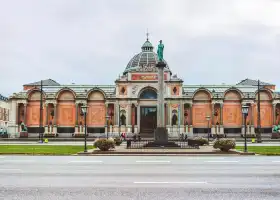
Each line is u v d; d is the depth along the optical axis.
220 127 82.25
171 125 81.75
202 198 11.60
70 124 84.00
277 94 82.62
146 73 82.94
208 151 33.31
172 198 11.59
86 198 11.62
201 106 83.88
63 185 13.90
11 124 83.31
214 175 16.70
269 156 29.84
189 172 17.80
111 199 11.47
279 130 78.25
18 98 83.75
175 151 33.12
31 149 37.66
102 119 83.75
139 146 41.16
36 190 12.89
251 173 17.48
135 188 13.23
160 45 44.03
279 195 12.08
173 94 82.56
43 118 84.25
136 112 82.81
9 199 11.49
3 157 27.66
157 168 19.59
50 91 87.44
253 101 82.50
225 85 90.31
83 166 20.67
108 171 18.22
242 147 43.25
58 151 34.66
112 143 34.06
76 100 83.50
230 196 11.90
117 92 82.94
